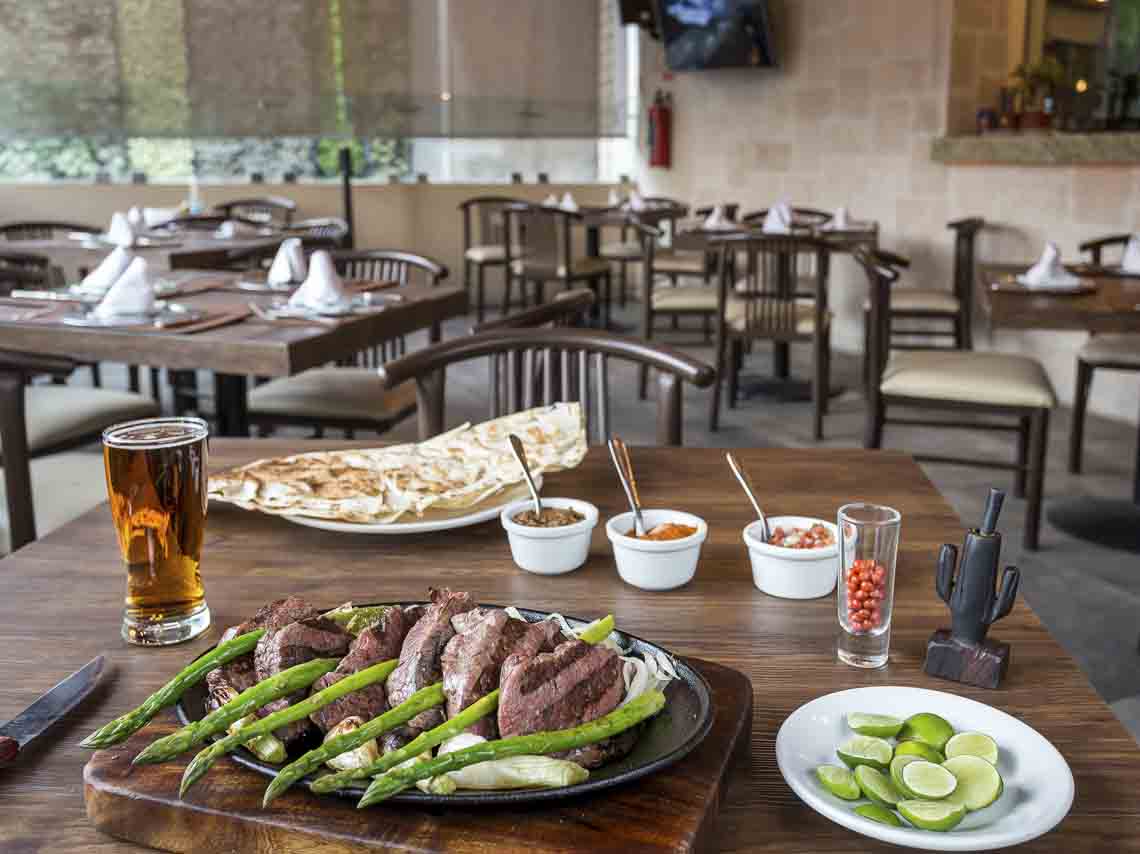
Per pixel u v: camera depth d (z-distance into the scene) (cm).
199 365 238
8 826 65
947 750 68
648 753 65
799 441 420
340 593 99
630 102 812
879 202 616
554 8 699
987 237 544
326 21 618
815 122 654
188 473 87
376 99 646
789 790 69
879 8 596
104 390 285
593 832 59
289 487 114
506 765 60
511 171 804
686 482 132
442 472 120
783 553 97
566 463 120
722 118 722
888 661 86
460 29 671
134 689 81
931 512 121
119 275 300
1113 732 75
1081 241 488
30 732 73
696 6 682
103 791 62
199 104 593
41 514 195
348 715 65
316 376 319
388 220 759
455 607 71
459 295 313
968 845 59
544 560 103
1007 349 535
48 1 555
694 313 506
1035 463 299
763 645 89
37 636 90
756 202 709
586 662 64
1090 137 461
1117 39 534
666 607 96
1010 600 81
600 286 720
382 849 58
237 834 60
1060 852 62
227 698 68
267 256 478
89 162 689
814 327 417
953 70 559
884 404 320
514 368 186
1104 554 298
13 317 261
